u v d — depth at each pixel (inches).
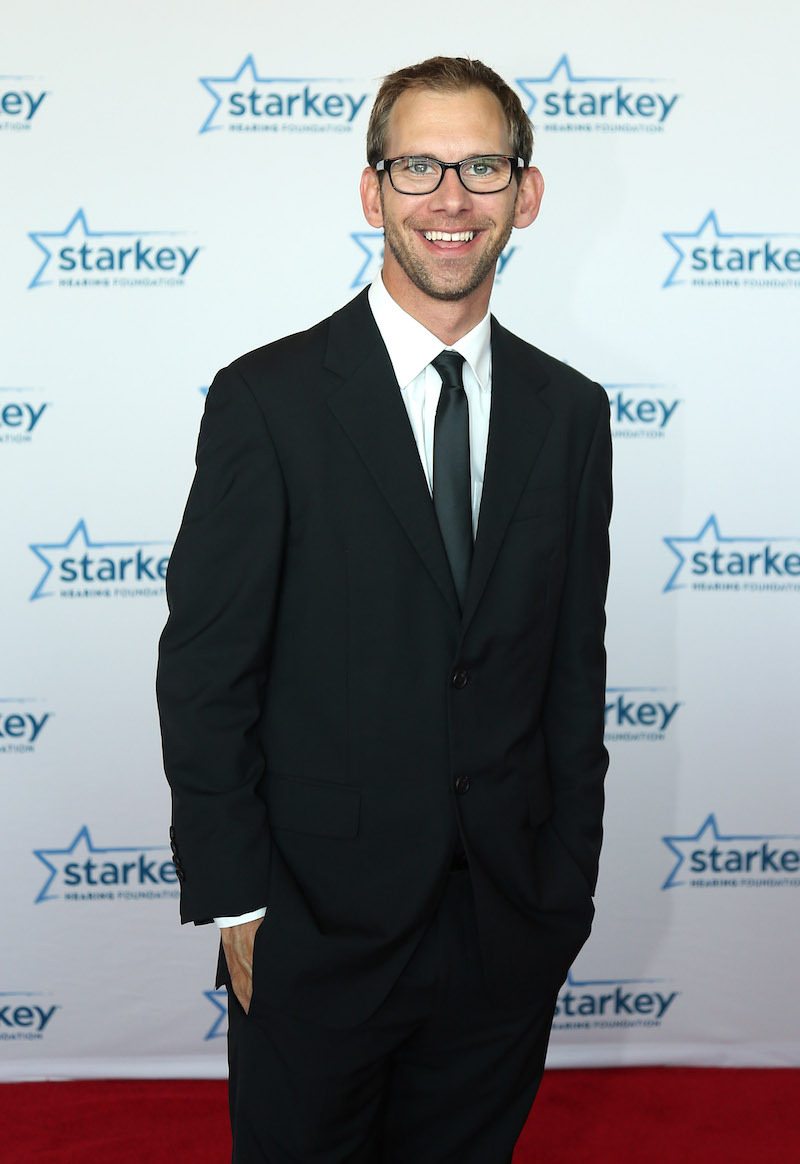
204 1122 78.6
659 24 78.0
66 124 76.8
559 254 79.6
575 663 53.4
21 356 78.5
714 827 85.5
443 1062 52.5
